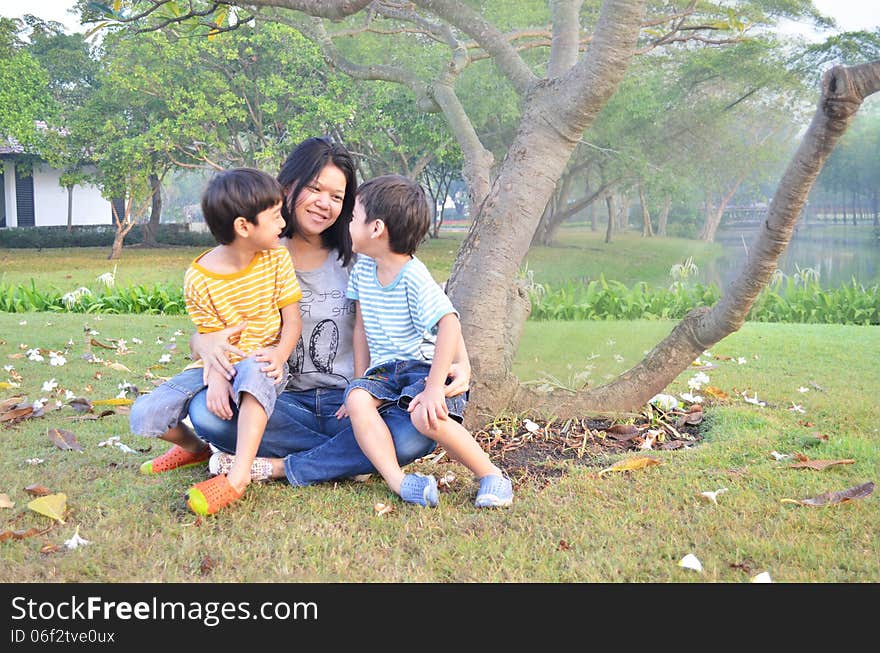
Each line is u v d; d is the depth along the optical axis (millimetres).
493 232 3307
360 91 18047
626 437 3387
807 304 8250
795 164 2998
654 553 2215
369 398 2639
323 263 2904
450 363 2562
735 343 5922
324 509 2529
